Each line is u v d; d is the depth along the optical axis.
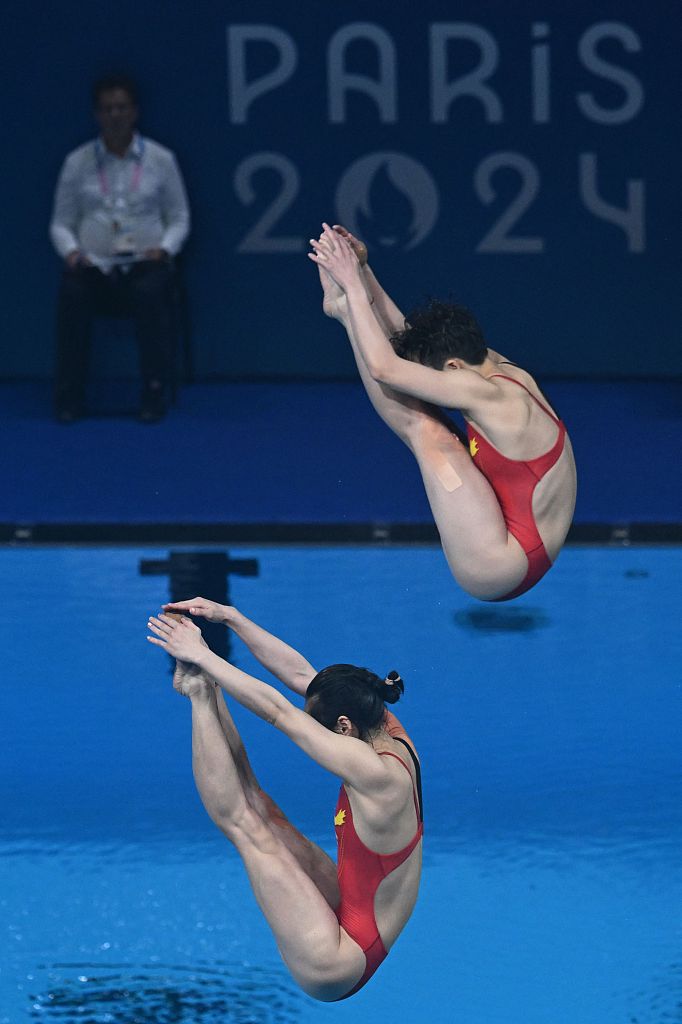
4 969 17.98
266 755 23.28
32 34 36.16
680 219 37.22
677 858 20.27
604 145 36.78
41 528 29.56
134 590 28.00
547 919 19.00
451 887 19.70
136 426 34.94
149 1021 17.03
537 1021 17.08
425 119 36.69
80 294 34.25
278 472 32.25
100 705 24.45
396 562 29.11
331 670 15.21
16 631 26.61
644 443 33.69
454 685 24.67
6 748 23.19
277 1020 17.19
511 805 21.56
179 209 35.47
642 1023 17.03
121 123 34.47
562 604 27.52
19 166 36.84
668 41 36.25
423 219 37.19
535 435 14.84
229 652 25.64
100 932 18.77
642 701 24.28
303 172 37.00
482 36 36.28
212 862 20.38
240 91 36.53
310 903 14.89
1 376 38.28
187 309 37.56
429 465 15.12
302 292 37.81
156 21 36.16
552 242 37.31
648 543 29.56
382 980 17.91
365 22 36.22
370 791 14.57
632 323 37.88
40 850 20.56
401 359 14.79
